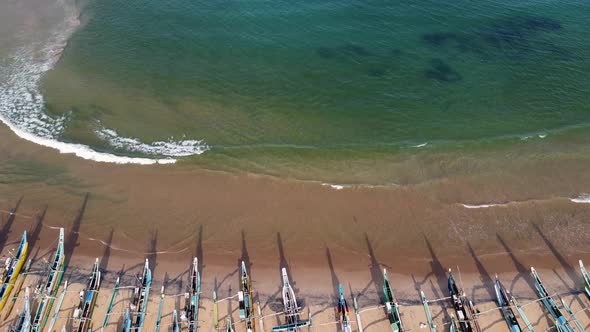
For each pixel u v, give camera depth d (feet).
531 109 173.47
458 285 112.78
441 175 142.72
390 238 122.83
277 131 158.20
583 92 181.78
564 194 136.98
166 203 128.06
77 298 104.63
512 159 150.10
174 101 168.35
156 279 110.01
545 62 197.26
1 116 152.87
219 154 145.18
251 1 233.55
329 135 157.99
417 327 103.65
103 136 149.28
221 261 115.03
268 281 111.75
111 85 173.58
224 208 127.85
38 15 220.02
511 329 103.35
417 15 227.40
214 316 104.06
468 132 161.79
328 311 106.22
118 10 223.30
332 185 136.87
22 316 99.60
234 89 176.76
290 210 128.57
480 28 219.20
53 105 160.56
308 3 233.35
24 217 120.88
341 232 123.65
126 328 99.14
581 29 219.20
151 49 195.83
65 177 133.08
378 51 202.18
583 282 113.70
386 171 143.33
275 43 204.03
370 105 173.17
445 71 191.52
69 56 188.44
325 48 202.39
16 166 135.03
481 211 131.03
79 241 116.47
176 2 230.68
